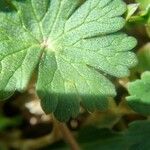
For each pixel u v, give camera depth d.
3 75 0.09
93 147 0.12
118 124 0.13
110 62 0.09
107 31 0.09
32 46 0.09
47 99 0.09
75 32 0.09
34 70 0.09
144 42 0.11
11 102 0.13
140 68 0.11
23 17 0.09
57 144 0.13
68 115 0.08
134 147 0.09
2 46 0.09
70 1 0.09
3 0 0.09
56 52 0.09
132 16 0.10
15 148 0.13
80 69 0.09
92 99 0.09
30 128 0.14
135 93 0.10
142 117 0.12
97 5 0.09
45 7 0.09
